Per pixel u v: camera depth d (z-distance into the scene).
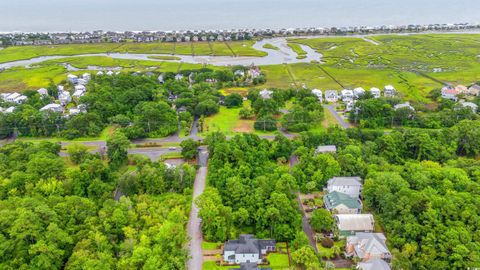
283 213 110.88
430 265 93.75
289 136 184.62
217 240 108.38
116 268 90.12
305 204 127.12
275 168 139.75
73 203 107.81
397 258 95.25
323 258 102.50
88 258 89.56
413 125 191.62
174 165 151.88
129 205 111.81
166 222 100.94
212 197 114.88
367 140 167.88
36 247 87.62
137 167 143.38
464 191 117.62
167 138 183.38
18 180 119.06
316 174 134.75
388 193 116.50
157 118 187.12
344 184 127.94
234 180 125.06
